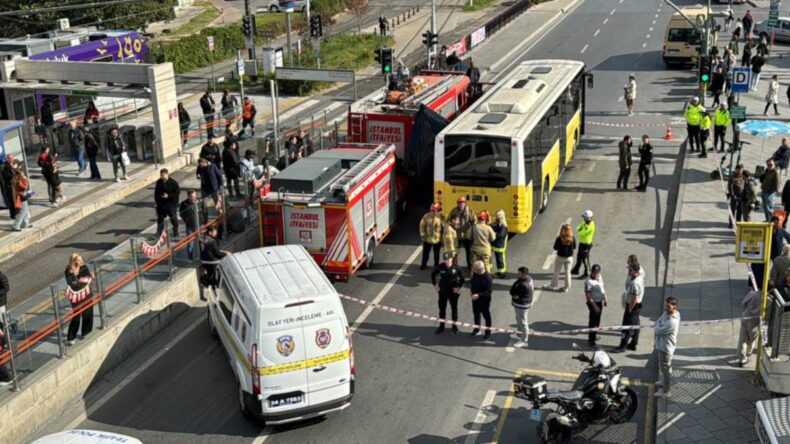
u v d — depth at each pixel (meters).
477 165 35.12
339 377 23.33
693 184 43.34
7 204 39.22
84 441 20.62
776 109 56.22
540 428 22.41
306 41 90.75
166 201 34.94
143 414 24.75
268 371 22.66
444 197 35.94
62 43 60.09
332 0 114.94
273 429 23.81
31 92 51.25
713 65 63.69
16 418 23.41
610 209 40.97
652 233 37.78
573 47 85.69
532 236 37.81
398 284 33.38
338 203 31.34
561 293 32.03
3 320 23.81
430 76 50.47
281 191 32.03
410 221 40.22
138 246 29.47
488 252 32.34
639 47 83.75
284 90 70.31
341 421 24.09
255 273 24.94
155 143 48.66
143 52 66.69
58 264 35.38
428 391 25.55
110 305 27.98
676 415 23.23
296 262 25.92
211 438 23.45
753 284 28.22
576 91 48.06
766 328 24.84
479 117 37.50
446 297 28.89
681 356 26.38
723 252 34.25
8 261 35.88
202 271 32.34
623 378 25.77
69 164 48.91
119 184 44.78
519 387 22.30
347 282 33.38
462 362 27.23
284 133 51.25
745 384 24.62
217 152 40.53
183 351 28.44
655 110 59.66
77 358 25.66
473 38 85.88
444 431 23.45
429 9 115.56
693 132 48.12
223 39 90.12
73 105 57.09
